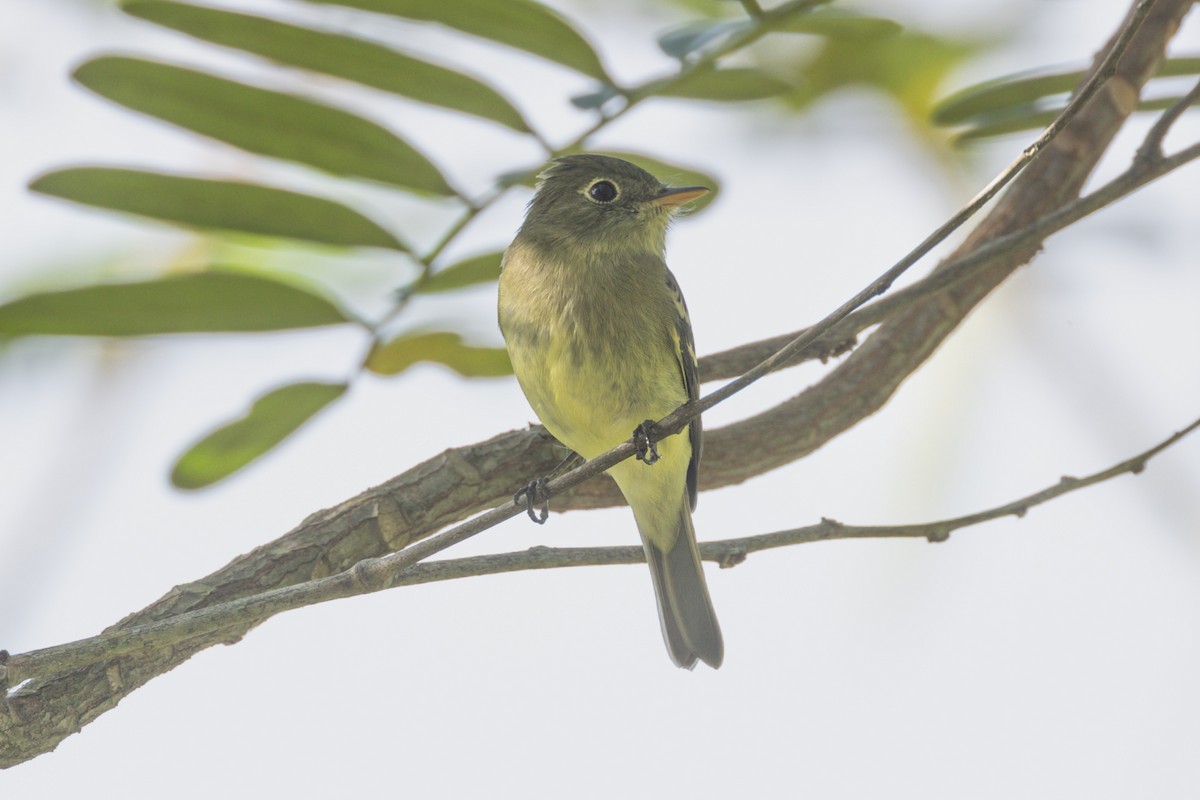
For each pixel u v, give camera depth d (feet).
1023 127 29.40
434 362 30.53
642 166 31.37
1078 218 24.57
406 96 25.40
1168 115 23.80
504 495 29.58
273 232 25.73
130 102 24.52
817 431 30.83
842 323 25.98
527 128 26.02
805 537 26.12
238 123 25.02
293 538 26.89
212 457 28.04
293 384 27.22
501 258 26.89
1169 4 28.91
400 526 27.73
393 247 26.23
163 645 22.15
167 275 24.84
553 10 24.82
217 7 24.00
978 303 30.86
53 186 24.53
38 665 21.59
